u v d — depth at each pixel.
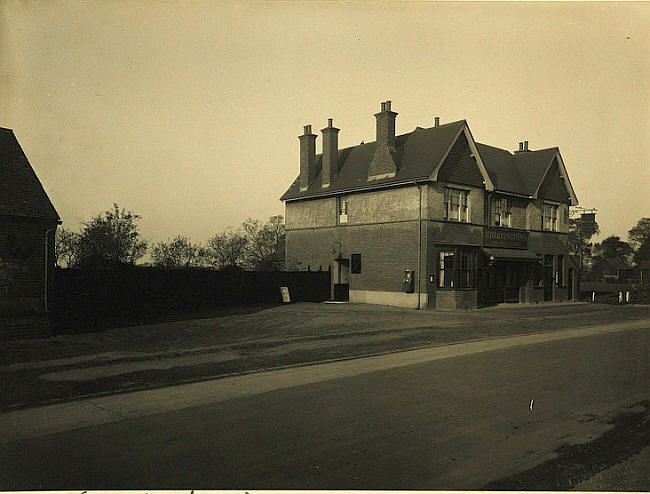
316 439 6.49
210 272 26.08
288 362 11.83
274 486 5.08
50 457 5.86
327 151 32.16
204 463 5.68
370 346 14.17
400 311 24.31
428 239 26.06
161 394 8.80
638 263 73.81
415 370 10.95
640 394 8.90
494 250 29.02
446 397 8.60
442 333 16.91
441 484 5.18
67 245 28.06
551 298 33.97
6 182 14.48
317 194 32.06
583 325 20.03
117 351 13.04
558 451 6.16
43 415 7.54
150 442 6.36
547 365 11.55
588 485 5.23
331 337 15.79
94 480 5.23
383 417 7.43
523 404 8.18
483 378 10.13
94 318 20.97
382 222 28.23
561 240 34.97
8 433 6.71
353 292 29.81
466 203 28.20
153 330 17.38
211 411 7.75
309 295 30.56
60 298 20.33
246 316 21.80
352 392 8.95
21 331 14.27
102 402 8.27
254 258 52.41
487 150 34.34
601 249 81.50
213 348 13.57
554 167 34.66
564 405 8.16
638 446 6.38
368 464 5.68
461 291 26.20
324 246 31.95
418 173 26.36
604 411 7.84
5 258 14.02
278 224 55.28
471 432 6.79
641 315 24.78
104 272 21.83
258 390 9.10
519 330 18.08
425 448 6.20
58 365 11.16
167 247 37.91
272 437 6.55
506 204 31.31
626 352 13.40
